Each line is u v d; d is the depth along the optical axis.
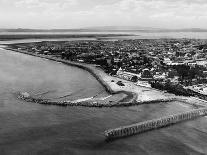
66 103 191.88
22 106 185.38
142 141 144.00
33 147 129.62
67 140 138.38
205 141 146.62
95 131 150.50
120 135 148.38
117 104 195.25
